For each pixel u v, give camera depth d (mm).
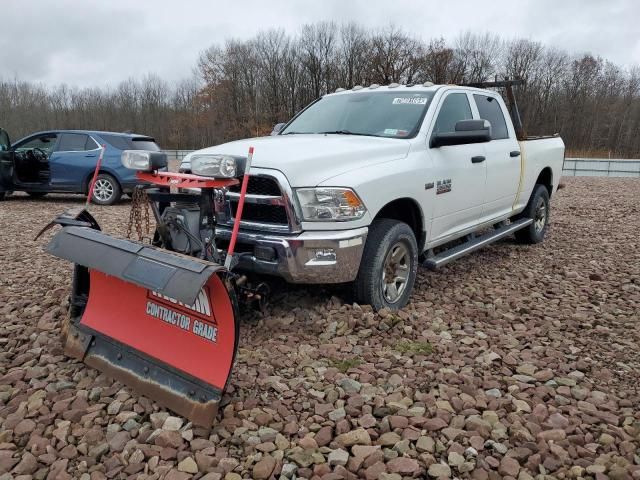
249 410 2891
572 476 2443
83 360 3402
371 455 2529
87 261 2986
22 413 2871
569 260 6402
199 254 3377
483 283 5355
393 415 2861
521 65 51062
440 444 2625
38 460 2500
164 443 2607
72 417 2824
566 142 49875
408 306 4520
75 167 11219
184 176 3180
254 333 3900
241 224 3938
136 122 51062
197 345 2902
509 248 7086
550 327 4188
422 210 4535
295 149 4016
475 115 5559
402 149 4426
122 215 9781
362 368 3395
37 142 11625
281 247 3711
